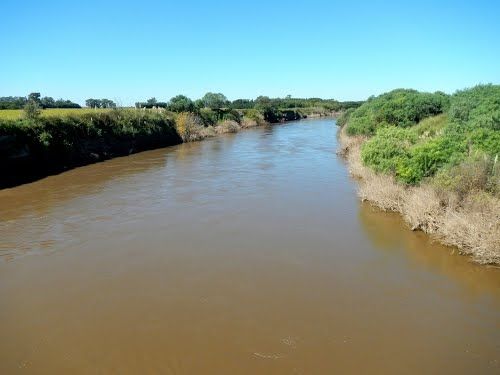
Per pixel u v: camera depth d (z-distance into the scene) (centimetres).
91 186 2036
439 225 1248
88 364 721
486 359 725
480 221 1105
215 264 1112
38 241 1294
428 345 764
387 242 1249
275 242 1258
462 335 793
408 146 1791
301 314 869
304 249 1204
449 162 1461
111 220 1492
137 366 714
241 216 1513
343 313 871
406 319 847
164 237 1313
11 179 2128
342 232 1338
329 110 11062
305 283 1002
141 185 2050
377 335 795
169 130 4031
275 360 725
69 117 2827
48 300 939
